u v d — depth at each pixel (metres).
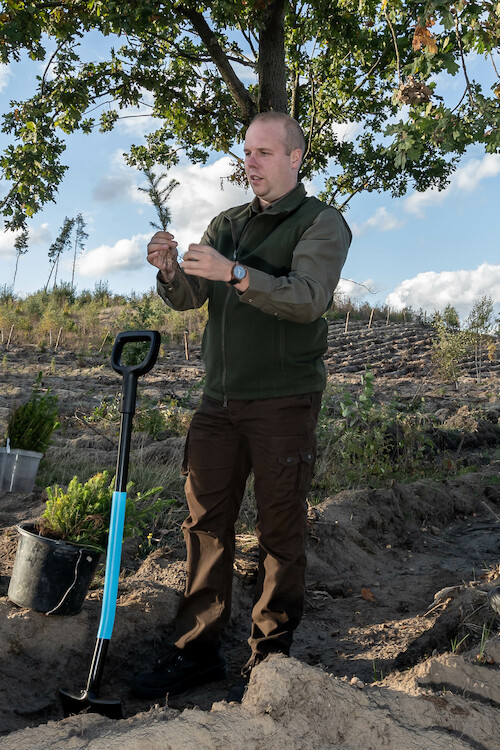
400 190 10.37
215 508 2.81
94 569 3.06
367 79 9.27
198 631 2.84
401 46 8.31
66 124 8.41
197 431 2.84
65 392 10.59
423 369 16.19
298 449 2.67
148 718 2.09
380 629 3.59
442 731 2.13
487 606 3.28
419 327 22.41
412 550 5.16
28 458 4.09
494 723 2.21
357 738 2.04
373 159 9.84
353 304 25.83
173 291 2.83
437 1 3.96
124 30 6.69
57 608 2.98
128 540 4.59
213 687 2.91
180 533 4.81
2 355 15.80
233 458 2.80
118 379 12.70
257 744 1.93
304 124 9.80
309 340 2.70
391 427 7.82
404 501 5.75
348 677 3.04
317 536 4.75
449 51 4.22
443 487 6.35
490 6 4.10
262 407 2.67
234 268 2.27
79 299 26.59
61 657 2.94
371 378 7.00
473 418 9.59
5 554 4.18
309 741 1.99
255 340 2.66
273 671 2.14
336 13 8.02
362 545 4.94
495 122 3.96
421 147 4.06
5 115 7.62
